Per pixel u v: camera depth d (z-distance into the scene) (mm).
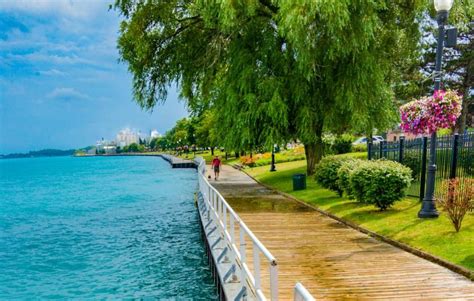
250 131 21297
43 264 13961
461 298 6383
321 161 17906
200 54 24906
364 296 6551
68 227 20844
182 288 11055
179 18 24016
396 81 25547
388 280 7289
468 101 44875
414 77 39719
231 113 21609
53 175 73062
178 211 24656
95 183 50062
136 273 12555
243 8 18922
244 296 6488
